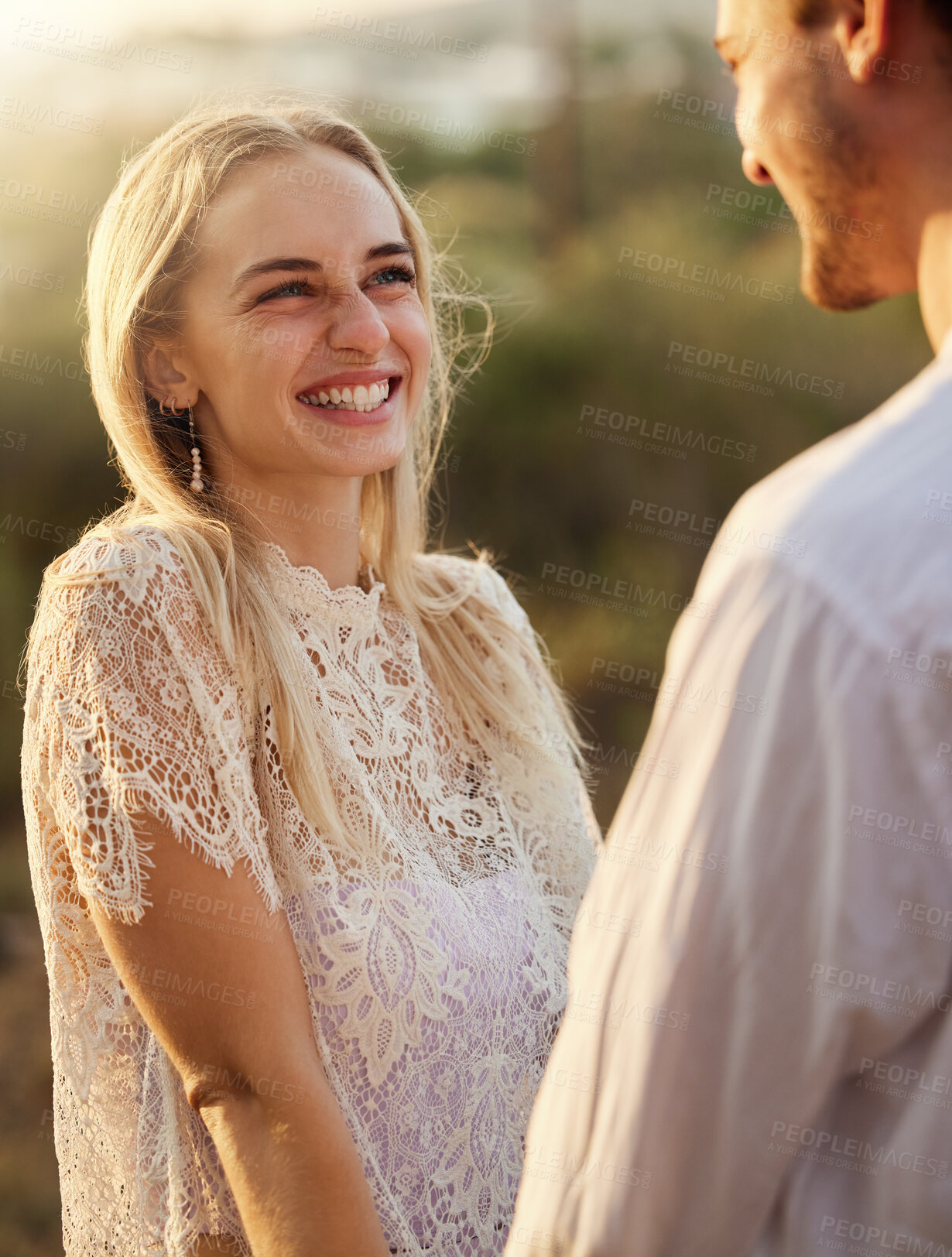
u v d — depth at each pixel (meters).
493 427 6.66
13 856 4.97
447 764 1.58
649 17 9.47
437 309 1.89
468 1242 1.34
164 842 1.20
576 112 8.86
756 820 0.72
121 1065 1.34
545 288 7.24
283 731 1.33
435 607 1.69
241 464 1.47
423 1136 1.30
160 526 1.35
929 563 0.68
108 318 1.45
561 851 1.63
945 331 0.79
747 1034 0.73
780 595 0.72
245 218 1.37
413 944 1.32
